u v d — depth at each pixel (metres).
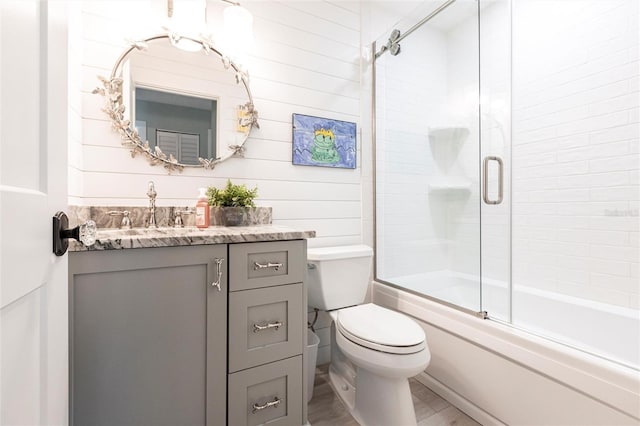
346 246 1.90
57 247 0.57
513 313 1.52
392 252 2.08
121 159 1.38
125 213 1.32
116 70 1.37
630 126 1.58
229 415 1.07
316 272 1.59
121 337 0.91
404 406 1.22
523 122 2.04
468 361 1.44
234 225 1.51
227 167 1.63
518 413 1.22
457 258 1.75
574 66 1.79
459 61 1.96
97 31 1.34
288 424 1.19
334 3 2.00
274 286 1.17
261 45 1.74
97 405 0.88
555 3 1.87
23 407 0.45
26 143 0.46
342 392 1.53
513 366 1.25
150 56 1.44
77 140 1.23
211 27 1.58
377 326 1.32
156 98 1.45
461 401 1.45
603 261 1.66
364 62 2.11
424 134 2.04
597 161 1.69
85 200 1.31
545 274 1.91
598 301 1.67
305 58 1.88
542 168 1.94
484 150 1.84
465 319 1.45
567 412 1.07
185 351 1.00
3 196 0.39
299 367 1.22
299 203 1.85
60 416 0.61
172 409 0.98
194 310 1.02
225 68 1.61
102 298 0.89
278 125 1.78
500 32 2.06
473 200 1.78
